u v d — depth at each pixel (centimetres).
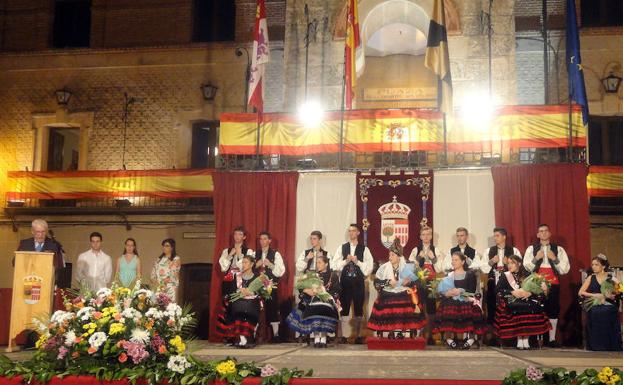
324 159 1267
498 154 1152
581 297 971
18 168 1630
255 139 1155
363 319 1078
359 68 1198
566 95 1455
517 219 1070
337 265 1051
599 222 1408
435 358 800
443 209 1098
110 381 657
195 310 1524
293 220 1121
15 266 884
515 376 623
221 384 651
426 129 1138
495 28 1386
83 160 1606
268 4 1580
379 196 1111
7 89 1656
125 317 680
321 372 680
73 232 1552
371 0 1430
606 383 611
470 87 1374
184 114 1588
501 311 958
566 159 1173
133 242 1116
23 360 732
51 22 1673
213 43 1589
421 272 973
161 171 1512
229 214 1131
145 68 1611
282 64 1558
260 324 1062
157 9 1628
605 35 1466
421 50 1580
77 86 1630
